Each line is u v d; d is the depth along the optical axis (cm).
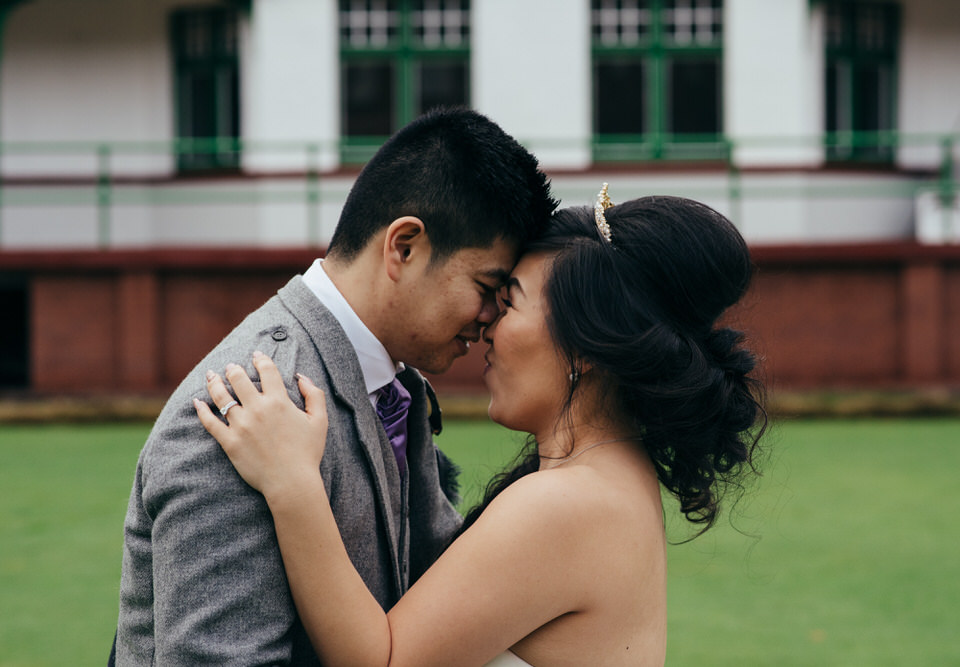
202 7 1220
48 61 1230
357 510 179
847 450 874
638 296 182
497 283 190
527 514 172
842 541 591
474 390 1048
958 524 625
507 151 185
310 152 1148
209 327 1076
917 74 1255
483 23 1182
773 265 1080
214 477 163
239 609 161
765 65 1182
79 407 1042
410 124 188
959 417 1048
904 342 1084
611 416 188
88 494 712
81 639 438
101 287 1074
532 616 171
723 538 603
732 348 191
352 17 1200
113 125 1230
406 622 170
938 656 413
